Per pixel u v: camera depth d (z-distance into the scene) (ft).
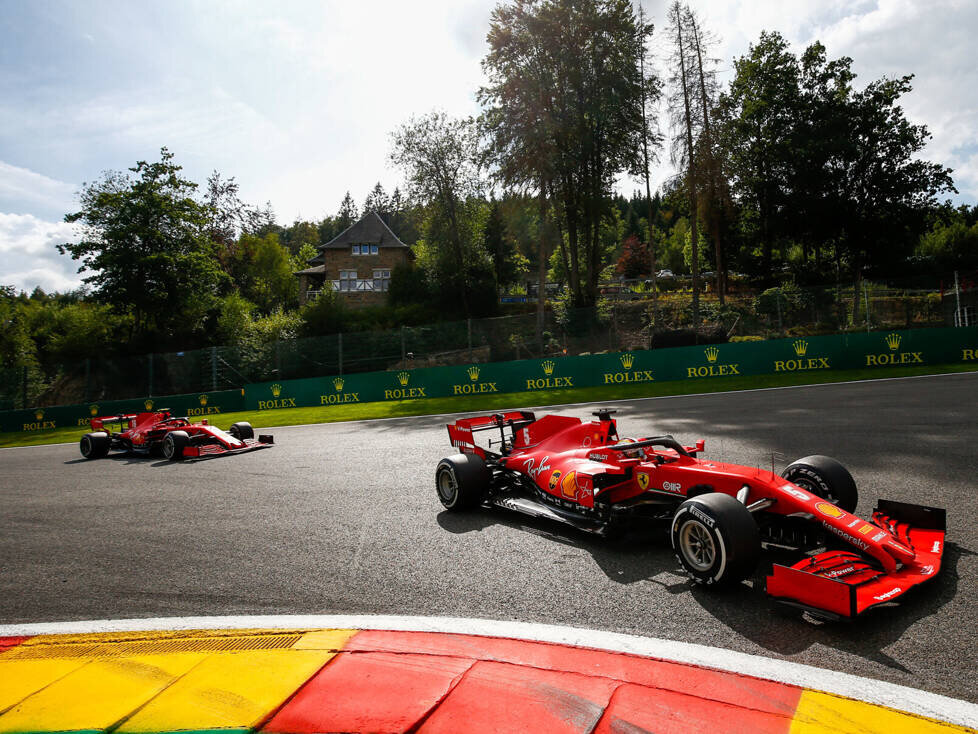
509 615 11.97
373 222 163.32
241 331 126.62
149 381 99.91
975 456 22.89
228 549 17.95
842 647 9.89
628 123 111.86
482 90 109.81
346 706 8.72
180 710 8.95
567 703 8.47
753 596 12.19
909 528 13.62
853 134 118.83
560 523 18.53
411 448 36.86
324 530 19.40
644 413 44.60
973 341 65.87
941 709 8.02
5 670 10.81
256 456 38.24
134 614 13.38
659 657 9.81
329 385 80.12
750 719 7.90
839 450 25.58
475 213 137.80
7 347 122.62
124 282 123.95
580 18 104.53
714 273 158.40
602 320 111.24
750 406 43.98
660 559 14.69
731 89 134.31
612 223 127.54
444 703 8.64
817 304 98.73
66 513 24.59
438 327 103.55
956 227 197.26
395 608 12.72
